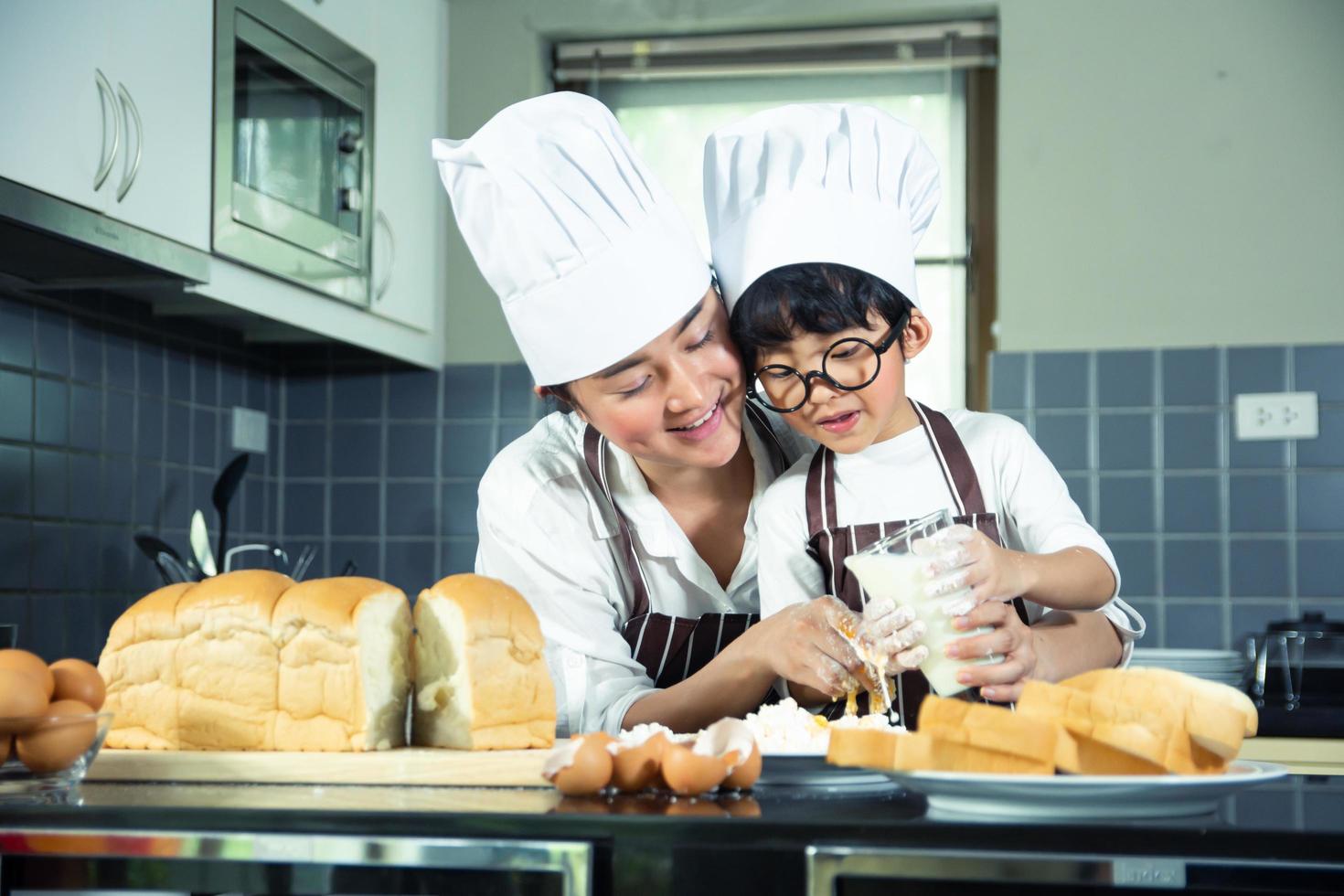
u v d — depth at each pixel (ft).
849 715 3.86
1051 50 9.29
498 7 10.03
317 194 7.97
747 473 4.98
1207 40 9.09
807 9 9.70
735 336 4.23
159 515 8.45
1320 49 8.96
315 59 7.88
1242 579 8.84
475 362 10.01
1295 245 8.93
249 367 9.75
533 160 3.96
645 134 10.25
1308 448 8.82
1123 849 2.31
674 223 4.08
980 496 4.60
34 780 2.88
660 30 10.01
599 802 2.73
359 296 8.48
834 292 4.03
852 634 3.87
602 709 4.55
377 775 3.26
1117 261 9.13
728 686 4.20
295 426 10.19
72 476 7.52
